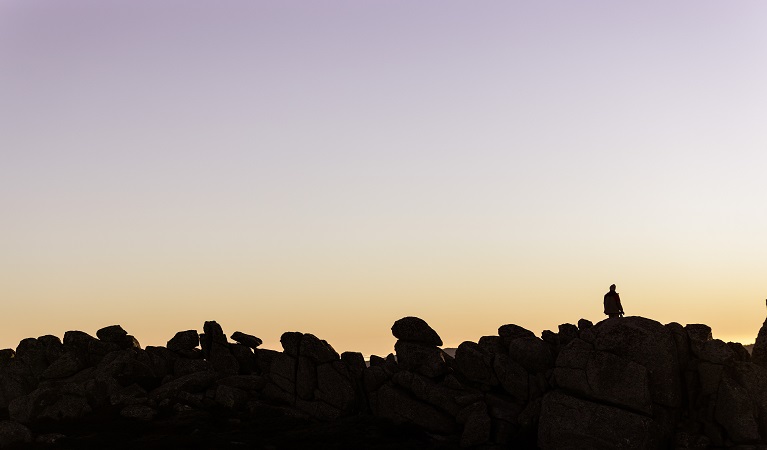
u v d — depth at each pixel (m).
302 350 75.12
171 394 74.50
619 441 59.97
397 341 74.88
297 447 63.66
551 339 70.75
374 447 63.19
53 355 82.25
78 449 63.84
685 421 62.28
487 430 64.12
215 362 80.38
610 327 63.94
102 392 75.25
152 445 63.72
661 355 62.12
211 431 67.75
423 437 66.88
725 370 63.09
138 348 84.12
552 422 62.16
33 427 69.31
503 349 72.06
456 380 69.88
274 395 75.31
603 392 61.88
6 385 80.44
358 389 72.94
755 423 60.47
